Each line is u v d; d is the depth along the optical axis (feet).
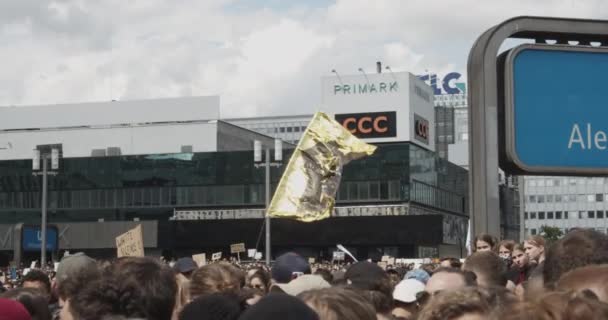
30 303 29.09
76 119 490.08
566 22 53.78
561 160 54.13
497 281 33.71
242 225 415.64
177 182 425.69
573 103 54.34
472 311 16.08
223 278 33.30
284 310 15.23
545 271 21.44
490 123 52.90
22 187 437.99
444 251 439.22
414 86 451.12
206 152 423.64
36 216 435.94
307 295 19.03
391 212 407.85
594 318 13.01
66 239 430.61
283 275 38.37
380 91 447.83
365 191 411.75
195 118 480.64
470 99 53.72
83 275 25.84
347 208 411.75
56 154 321.52
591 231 21.68
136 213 428.15
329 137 84.43
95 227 428.97
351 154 84.84
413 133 439.22
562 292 13.91
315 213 83.71
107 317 21.66
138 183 429.38
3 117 495.00
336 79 456.86
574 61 54.49
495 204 53.06
